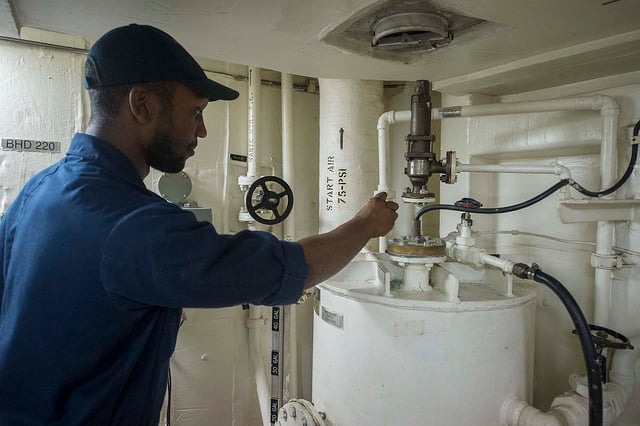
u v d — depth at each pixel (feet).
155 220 1.85
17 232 2.09
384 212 2.95
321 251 2.40
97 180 1.99
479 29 3.21
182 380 6.13
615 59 3.56
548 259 4.82
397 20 2.93
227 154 6.26
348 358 3.61
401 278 3.98
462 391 3.27
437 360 3.26
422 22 2.90
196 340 6.18
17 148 5.08
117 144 2.12
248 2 2.70
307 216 6.78
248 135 6.15
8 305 2.00
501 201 5.35
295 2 2.69
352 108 5.37
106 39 2.06
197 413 6.23
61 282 1.84
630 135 3.77
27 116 5.11
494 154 5.05
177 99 2.17
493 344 3.31
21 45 5.03
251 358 6.43
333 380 3.78
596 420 3.10
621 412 3.73
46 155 5.22
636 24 2.96
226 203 6.27
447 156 3.73
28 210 2.08
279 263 2.14
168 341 2.15
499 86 4.63
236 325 6.43
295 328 6.41
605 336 3.65
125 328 1.91
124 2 2.74
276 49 3.63
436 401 3.28
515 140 4.75
